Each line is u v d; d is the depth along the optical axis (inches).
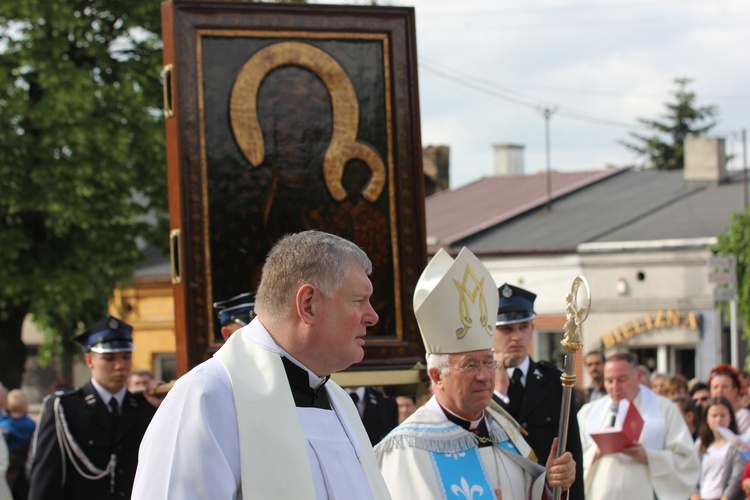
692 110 2373.3
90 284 972.6
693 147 1336.1
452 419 220.5
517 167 1727.4
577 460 251.4
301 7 318.7
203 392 153.3
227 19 312.3
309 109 319.0
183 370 305.1
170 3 309.3
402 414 404.5
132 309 1421.0
